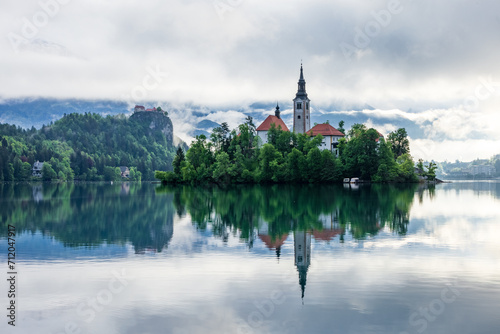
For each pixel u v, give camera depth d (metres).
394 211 81.69
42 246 50.56
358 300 32.19
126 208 94.19
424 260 42.56
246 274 38.62
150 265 41.78
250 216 76.81
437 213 78.25
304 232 58.88
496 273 38.09
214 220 72.31
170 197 125.31
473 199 107.75
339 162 180.88
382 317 29.38
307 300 32.28
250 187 165.62
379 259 43.12
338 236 55.56
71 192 158.50
